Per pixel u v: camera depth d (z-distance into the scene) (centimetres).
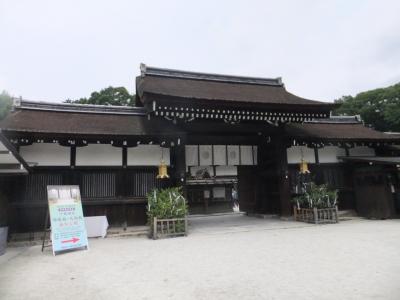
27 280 596
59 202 912
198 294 491
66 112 1371
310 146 1600
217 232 1183
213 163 1505
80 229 923
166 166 1295
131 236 1159
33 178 1166
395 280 527
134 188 1280
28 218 1134
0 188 1007
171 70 1669
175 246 918
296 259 704
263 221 1455
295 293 479
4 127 1103
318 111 1391
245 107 1287
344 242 886
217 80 1766
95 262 739
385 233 1026
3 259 802
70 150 1221
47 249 943
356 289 487
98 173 1246
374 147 1747
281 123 1473
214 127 1404
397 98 3553
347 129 1808
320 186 1462
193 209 2819
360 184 1562
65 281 587
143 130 1292
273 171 1507
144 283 559
